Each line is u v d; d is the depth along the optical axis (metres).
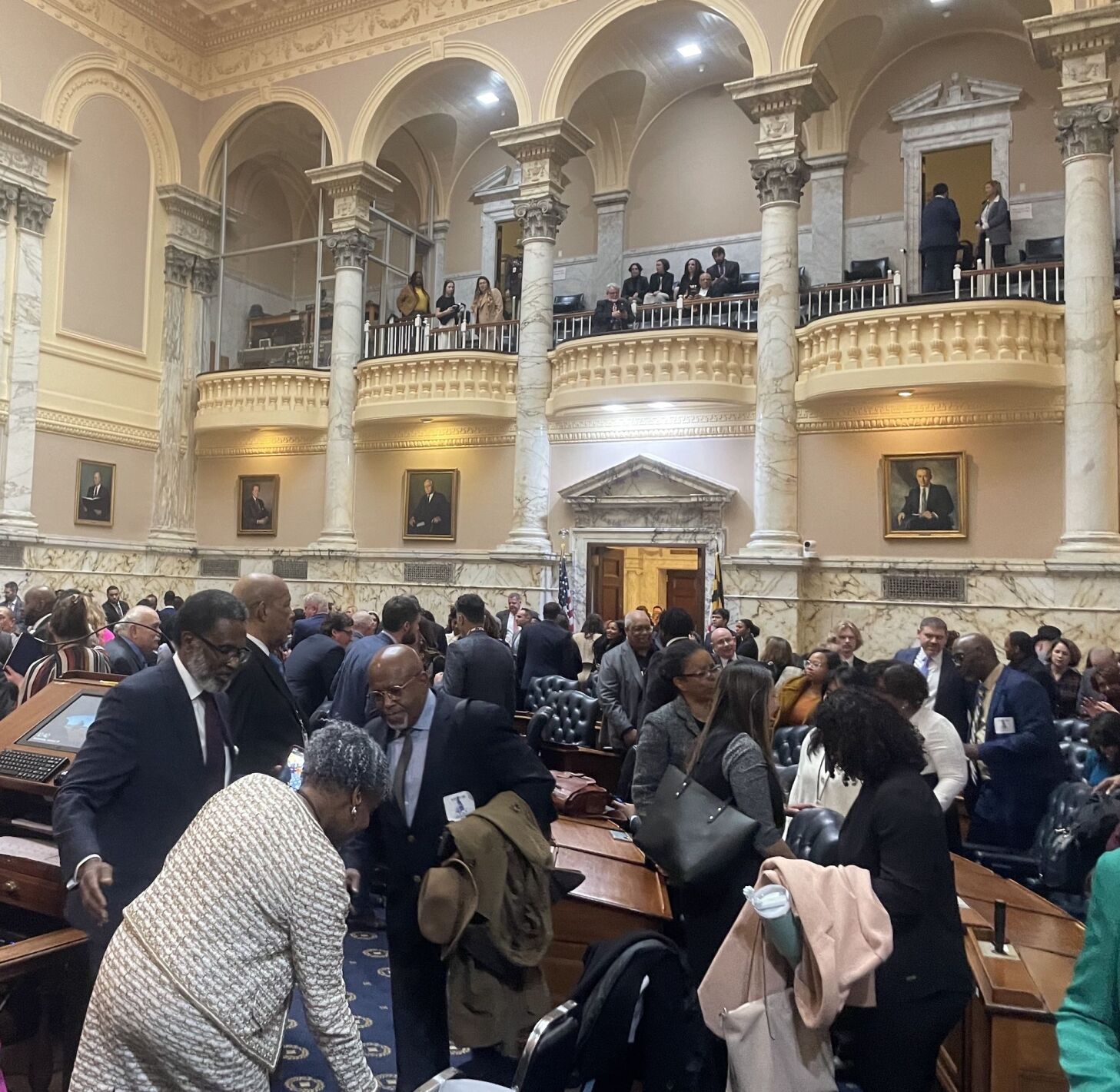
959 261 13.16
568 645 8.72
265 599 3.69
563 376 13.97
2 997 3.13
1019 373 11.12
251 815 2.21
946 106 15.15
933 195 14.00
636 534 13.84
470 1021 2.99
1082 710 6.24
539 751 7.00
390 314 17.52
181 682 3.13
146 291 16.62
